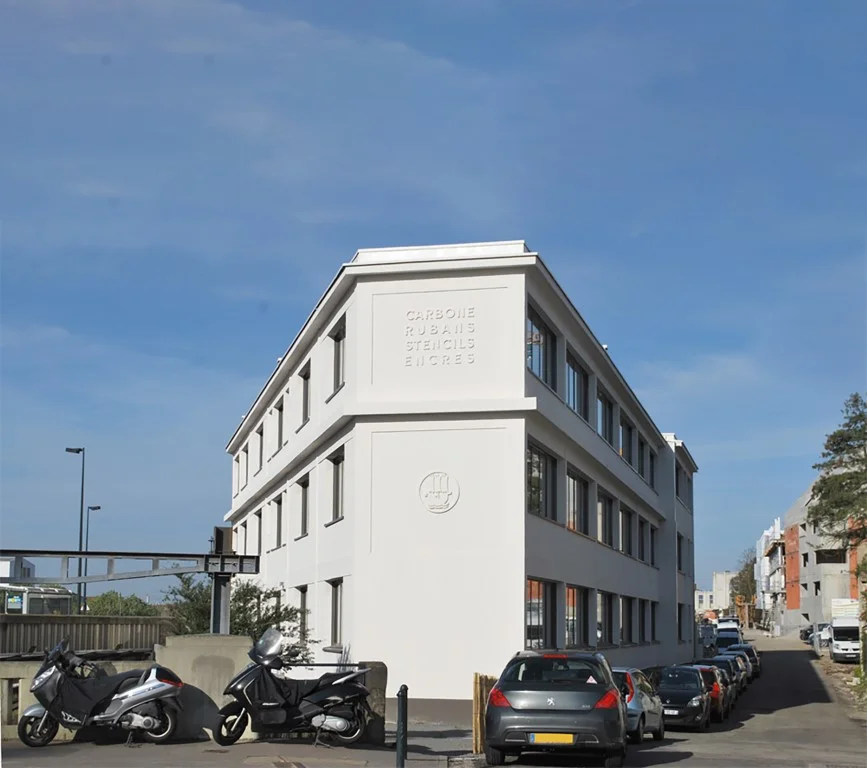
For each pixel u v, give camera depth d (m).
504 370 26.72
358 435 27.12
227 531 17.41
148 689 14.84
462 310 27.11
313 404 32.09
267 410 41.91
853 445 50.56
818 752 20.41
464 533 26.36
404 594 26.31
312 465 32.34
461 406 26.61
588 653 15.68
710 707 29.23
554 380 31.28
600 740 14.67
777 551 138.88
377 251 27.73
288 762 13.59
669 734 25.78
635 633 46.66
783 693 44.81
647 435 51.59
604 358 36.62
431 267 27.17
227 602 17.05
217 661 15.88
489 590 26.06
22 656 16.34
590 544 35.16
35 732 14.90
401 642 26.12
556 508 31.05
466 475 26.56
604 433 40.16
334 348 30.81
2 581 16.56
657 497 55.28
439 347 27.06
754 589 178.00
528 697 14.95
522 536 26.11
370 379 27.20
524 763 16.28
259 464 45.78
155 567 16.91
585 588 35.38
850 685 49.16
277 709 15.20
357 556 26.59
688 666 30.00
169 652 15.91
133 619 21.27
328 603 30.06
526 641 26.08
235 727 15.33
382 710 16.14
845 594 99.88
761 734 25.97
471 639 25.94
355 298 27.70
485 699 17.16
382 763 14.23
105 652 16.88
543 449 29.27
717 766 16.41
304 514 35.03
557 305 30.30
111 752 14.22
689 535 67.56
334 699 15.38
